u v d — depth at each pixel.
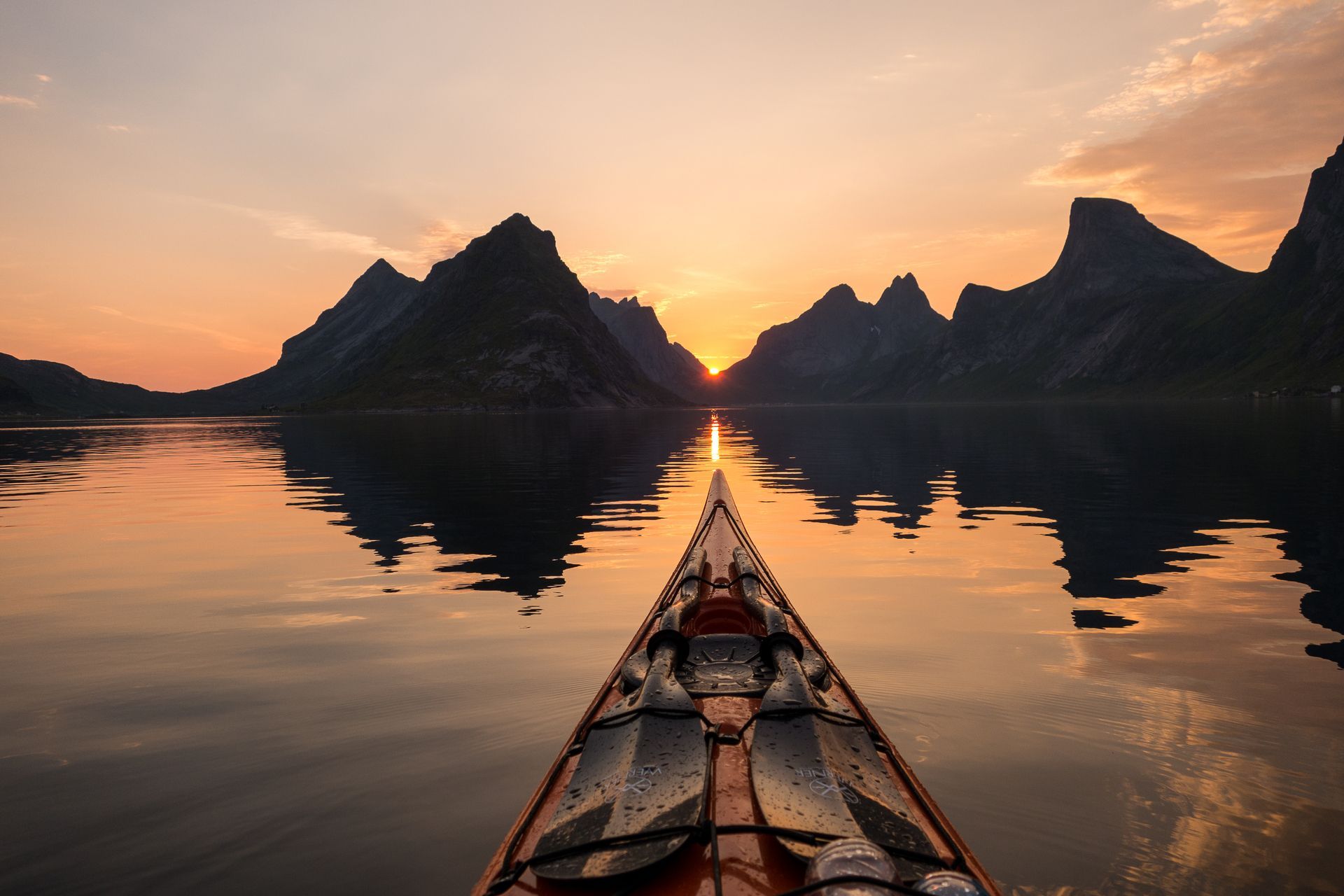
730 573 6.70
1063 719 5.19
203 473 25.64
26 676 6.33
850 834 2.42
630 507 15.88
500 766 4.68
